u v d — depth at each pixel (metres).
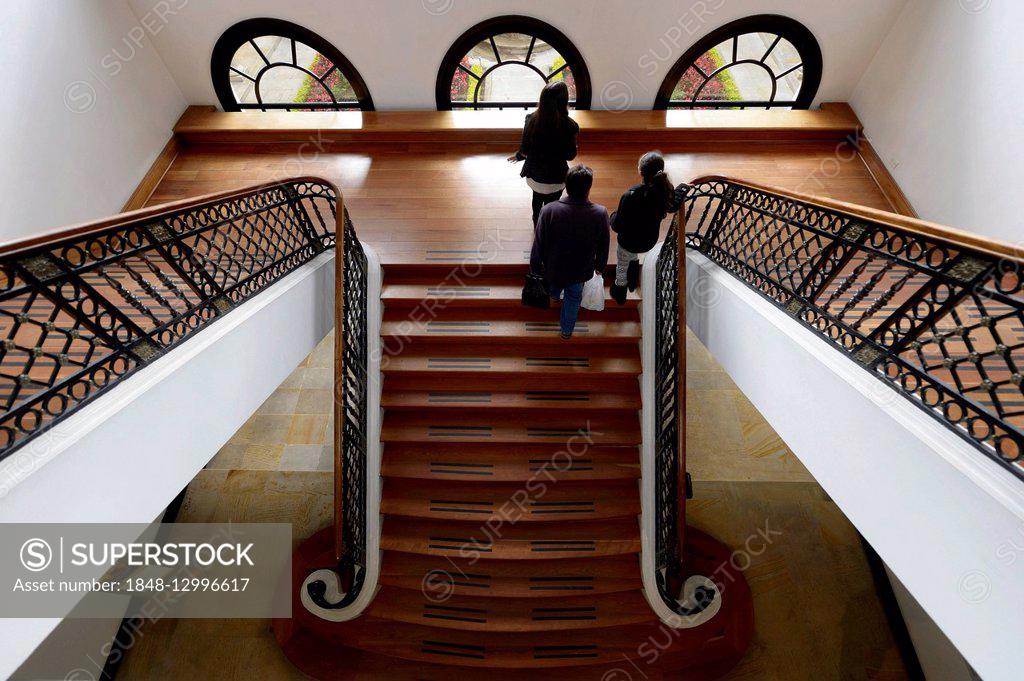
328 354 7.01
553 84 3.46
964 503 1.99
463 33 5.79
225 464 6.31
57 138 4.57
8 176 4.09
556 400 4.61
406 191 5.75
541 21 5.70
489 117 6.25
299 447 6.42
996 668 1.88
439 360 4.72
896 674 5.00
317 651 4.76
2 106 4.03
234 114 6.34
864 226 2.58
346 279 3.97
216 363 3.16
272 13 5.63
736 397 6.62
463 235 5.21
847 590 5.43
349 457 4.04
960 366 2.94
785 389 3.24
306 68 6.16
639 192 3.49
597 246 3.52
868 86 6.00
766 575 5.52
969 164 4.66
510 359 4.71
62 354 2.30
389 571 4.59
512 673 4.55
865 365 2.62
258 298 3.71
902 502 2.31
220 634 5.12
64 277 2.27
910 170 5.47
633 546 4.48
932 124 5.08
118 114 5.32
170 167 6.12
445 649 4.59
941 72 4.92
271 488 6.18
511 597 4.59
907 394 2.38
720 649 4.82
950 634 2.09
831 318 2.88
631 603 4.59
